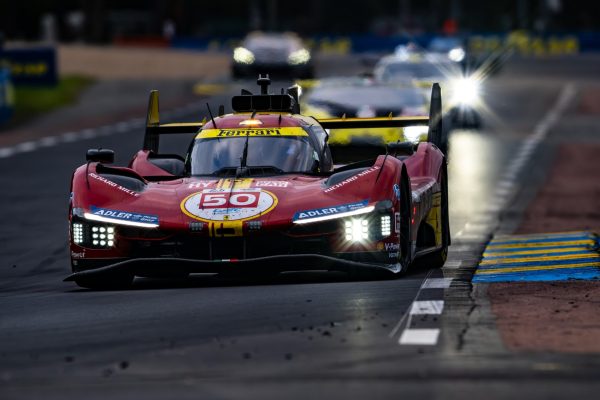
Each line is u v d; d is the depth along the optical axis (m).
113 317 28.69
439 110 41.88
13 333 27.02
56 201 65.94
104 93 161.50
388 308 28.39
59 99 151.25
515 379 20.62
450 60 111.75
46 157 92.75
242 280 35.59
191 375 21.64
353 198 33.75
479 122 116.69
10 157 93.19
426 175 38.66
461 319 26.75
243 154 37.12
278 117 38.72
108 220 33.84
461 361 22.17
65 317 29.08
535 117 133.75
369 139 47.94
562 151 95.75
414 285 32.53
